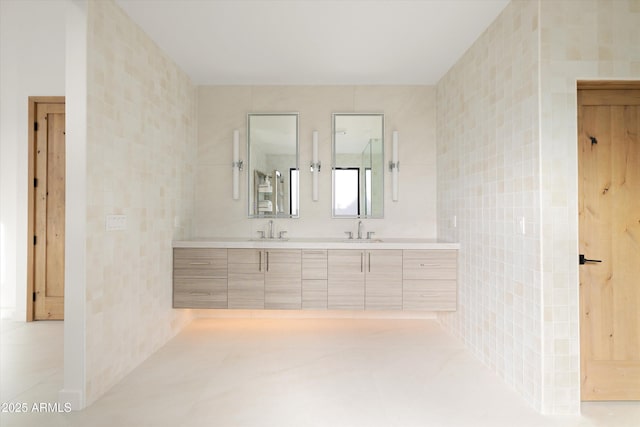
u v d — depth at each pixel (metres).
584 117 2.55
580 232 2.55
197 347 3.52
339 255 3.88
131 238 3.02
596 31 2.40
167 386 2.72
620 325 2.55
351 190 4.53
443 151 4.26
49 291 4.31
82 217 2.40
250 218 4.54
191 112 4.39
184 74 4.16
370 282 3.87
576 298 2.38
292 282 3.89
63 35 4.31
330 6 2.82
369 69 4.06
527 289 2.54
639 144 2.56
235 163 4.48
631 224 2.56
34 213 4.30
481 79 3.26
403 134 4.53
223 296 3.87
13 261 4.46
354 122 4.54
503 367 2.85
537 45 2.42
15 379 2.79
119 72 2.83
